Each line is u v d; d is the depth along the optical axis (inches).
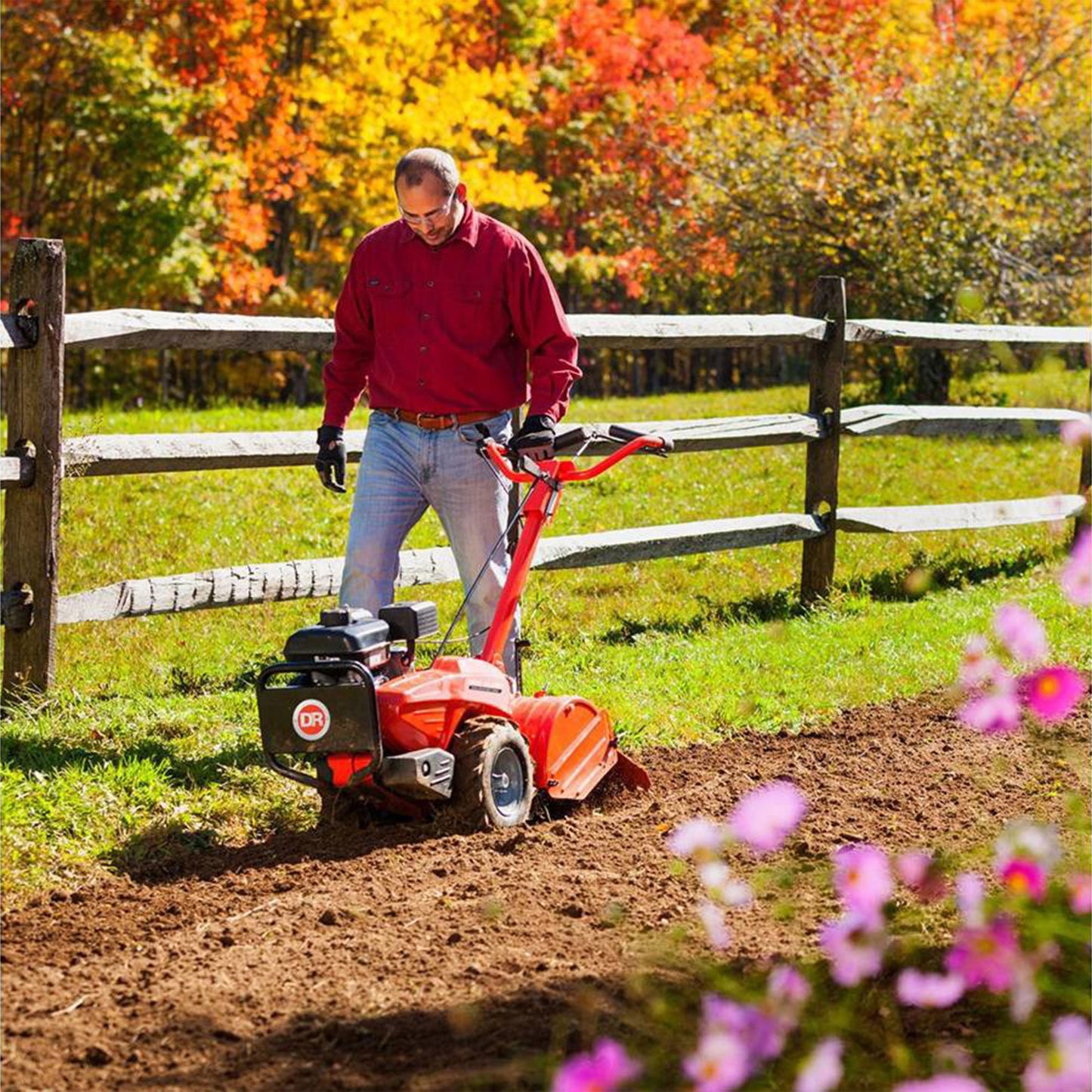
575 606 529.7
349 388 341.1
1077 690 171.5
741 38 1942.7
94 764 318.3
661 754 358.0
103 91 1496.1
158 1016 202.4
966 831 286.0
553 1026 191.6
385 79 1619.1
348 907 247.4
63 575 548.7
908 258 1149.1
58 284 371.6
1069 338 680.4
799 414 553.6
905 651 455.2
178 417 901.8
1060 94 1254.9
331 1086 179.8
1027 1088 155.0
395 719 271.6
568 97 1983.3
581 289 2331.4
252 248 1630.2
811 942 222.5
